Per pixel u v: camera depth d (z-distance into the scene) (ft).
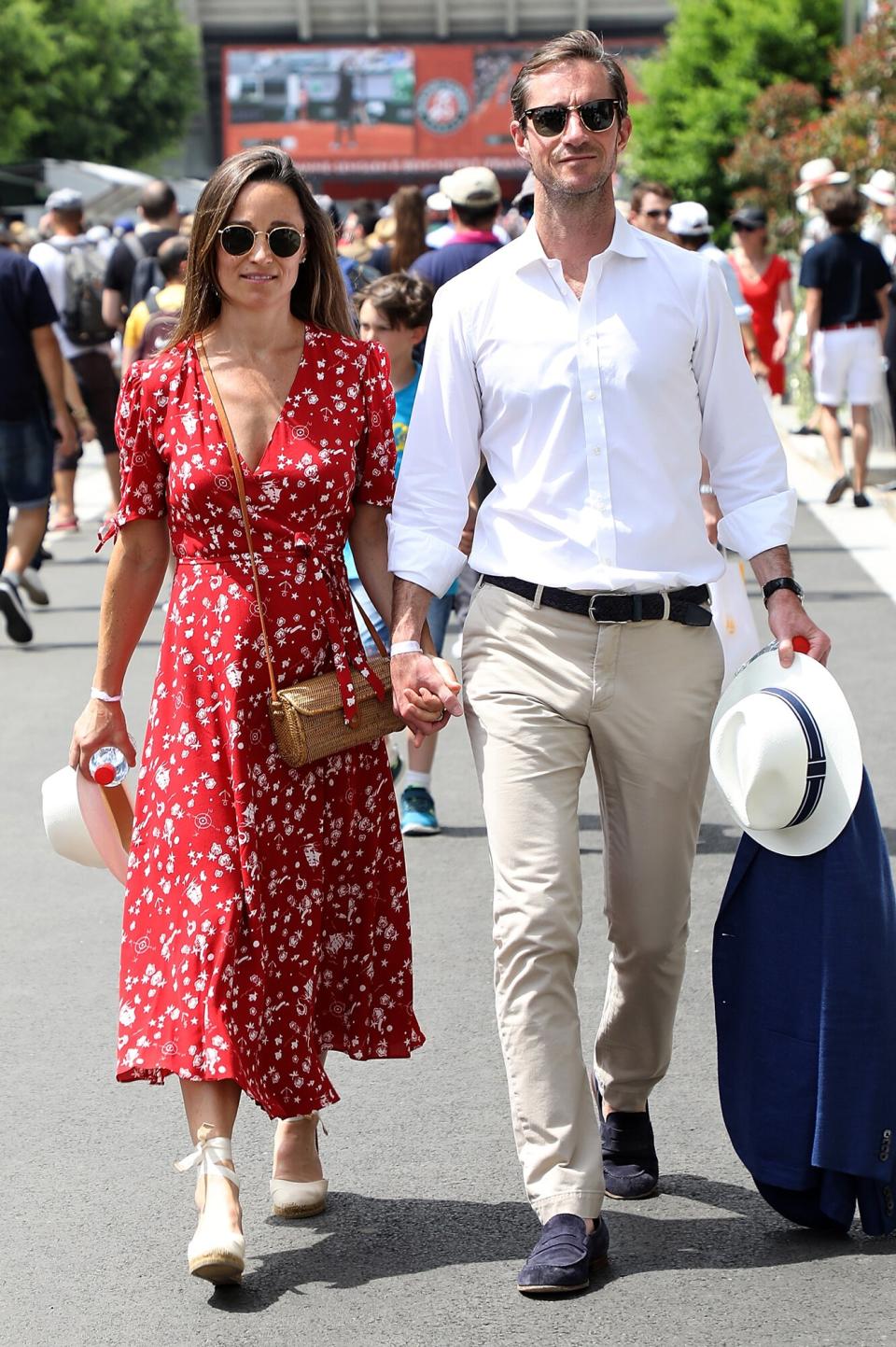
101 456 100.78
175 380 18.94
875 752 37.58
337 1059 24.50
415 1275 18.58
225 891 18.51
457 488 19.45
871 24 82.38
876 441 84.79
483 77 307.78
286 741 18.57
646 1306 17.75
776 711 18.43
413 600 19.20
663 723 18.97
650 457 18.94
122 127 271.69
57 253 68.28
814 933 18.54
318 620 19.01
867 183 84.02
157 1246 19.49
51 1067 24.52
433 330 19.45
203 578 18.92
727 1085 19.20
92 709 19.90
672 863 19.29
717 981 19.17
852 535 63.57
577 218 18.79
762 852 18.84
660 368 18.88
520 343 18.94
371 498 19.74
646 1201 20.13
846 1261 18.62
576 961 18.56
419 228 50.75
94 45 258.78
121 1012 18.61
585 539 18.86
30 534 54.24
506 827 18.61
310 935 19.16
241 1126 22.70
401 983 19.94
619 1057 20.11
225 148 312.29
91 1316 17.99
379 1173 21.04
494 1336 17.28
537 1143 18.21
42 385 53.52
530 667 18.99
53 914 31.01
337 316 19.57
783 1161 18.75
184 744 18.76
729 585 29.43
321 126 310.04
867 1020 18.45
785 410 100.63
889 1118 18.57
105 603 19.63
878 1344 16.93
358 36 331.98
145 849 18.89
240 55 309.42
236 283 18.70
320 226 19.20
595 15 329.93
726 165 122.72
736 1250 18.92
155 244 65.31
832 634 48.62
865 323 68.13
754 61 154.81
